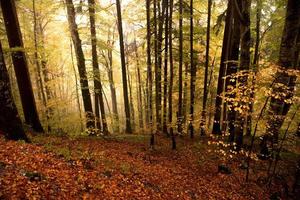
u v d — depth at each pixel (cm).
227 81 1516
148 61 1603
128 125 2023
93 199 730
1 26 1722
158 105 2058
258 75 955
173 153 1455
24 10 1995
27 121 1285
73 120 1545
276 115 1074
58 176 770
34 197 629
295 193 1049
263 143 1338
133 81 3638
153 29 2070
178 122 1659
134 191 862
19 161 767
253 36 2217
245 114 1127
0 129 920
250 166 1297
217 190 1067
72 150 1047
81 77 1647
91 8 1680
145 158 1283
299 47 1363
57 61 2616
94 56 1795
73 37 1630
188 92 2461
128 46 2864
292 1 1081
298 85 1505
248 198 1045
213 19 2147
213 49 2358
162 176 1078
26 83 1255
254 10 1819
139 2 2275
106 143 1416
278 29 1792
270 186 1140
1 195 590
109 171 936
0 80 899
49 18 2197
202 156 1432
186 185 1053
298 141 1382
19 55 1215
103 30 1967
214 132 1781
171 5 1773
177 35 1988
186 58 2142
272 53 1847
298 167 1076
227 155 1389
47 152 923
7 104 917
